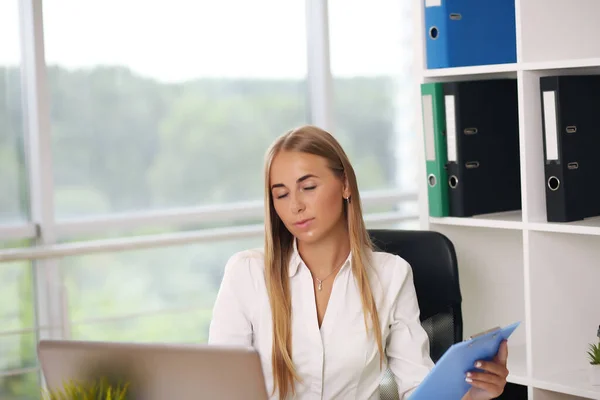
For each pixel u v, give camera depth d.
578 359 2.54
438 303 2.24
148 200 3.44
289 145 1.93
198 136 3.55
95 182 3.32
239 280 2.03
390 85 4.00
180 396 1.39
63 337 3.16
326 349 1.97
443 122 2.60
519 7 2.40
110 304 3.37
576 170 2.39
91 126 3.30
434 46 2.64
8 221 3.18
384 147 4.00
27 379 3.20
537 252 2.45
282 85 3.75
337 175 1.95
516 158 2.72
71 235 3.27
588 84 2.43
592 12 2.56
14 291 3.17
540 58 2.44
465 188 2.59
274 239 2.01
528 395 2.49
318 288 2.00
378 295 2.01
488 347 1.65
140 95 3.41
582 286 2.54
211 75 3.57
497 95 2.66
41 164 3.16
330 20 3.81
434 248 2.26
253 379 1.35
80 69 3.27
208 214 3.54
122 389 1.42
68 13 3.24
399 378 2.00
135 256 3.42
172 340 3.53
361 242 2.02
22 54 3.17
